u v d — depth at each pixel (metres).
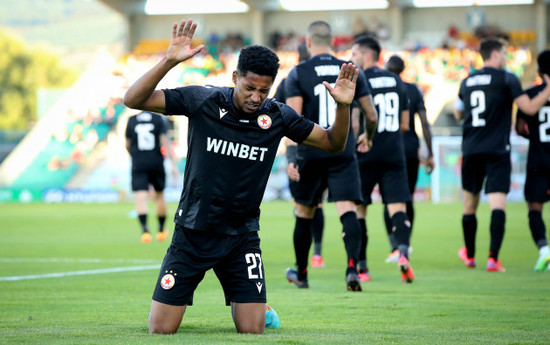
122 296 19.36
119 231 47.28
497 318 15.20
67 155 99.31
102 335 12.20
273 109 12.52
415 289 20.47
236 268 12.64
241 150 12.36
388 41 107.56
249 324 12.64
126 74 104.69
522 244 36.19
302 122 12.71
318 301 17.92
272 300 18.12
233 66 103.25
